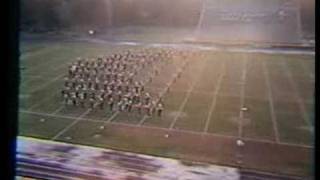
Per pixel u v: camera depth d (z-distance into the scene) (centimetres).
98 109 4297
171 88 5175
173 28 10175
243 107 4441
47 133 3512
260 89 5209
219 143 3403
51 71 5928
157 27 10269
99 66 6269
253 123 3909
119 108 4338
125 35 9819
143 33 9900
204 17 10125
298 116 4094
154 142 3394
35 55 7256
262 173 2800
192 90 5122
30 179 2564
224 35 9575
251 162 2989
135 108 4347
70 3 10100
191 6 10219
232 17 9825
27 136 3400
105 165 2859
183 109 4356
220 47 8825
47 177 2608
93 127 3741
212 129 3750
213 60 7281
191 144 3359
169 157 3070
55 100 4556
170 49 8338
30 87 5047
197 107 4431
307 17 9094
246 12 9769
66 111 4194
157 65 6600
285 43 8856
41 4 9825
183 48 8550
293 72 6234
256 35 9256
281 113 4209
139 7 10450
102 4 10288
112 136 3516
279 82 5566
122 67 6269
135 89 5031
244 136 3572
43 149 3112
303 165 2931
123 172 2741
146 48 8356
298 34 8962
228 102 4631
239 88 5266
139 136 3528
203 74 6072
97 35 9819
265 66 6762
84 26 10106
